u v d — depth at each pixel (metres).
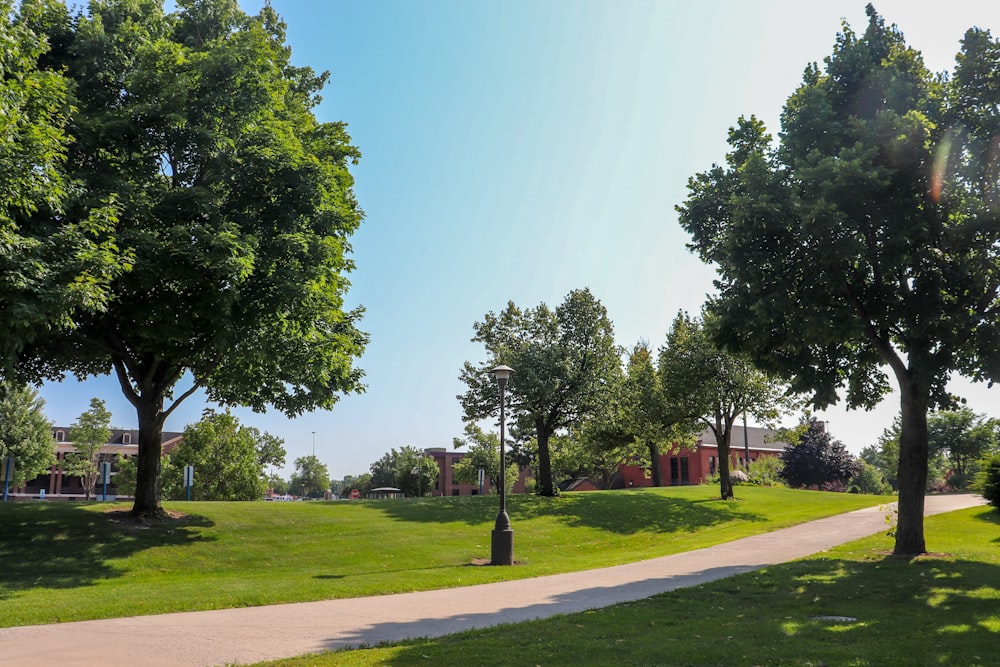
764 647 8.28
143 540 19.92
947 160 15.18
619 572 17.19
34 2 17.14
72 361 21.86
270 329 19.47
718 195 17.56
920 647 8.15
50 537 19.36
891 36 17.53
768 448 87.94
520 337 38.44
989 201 15.19
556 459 61.38
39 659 8.26
